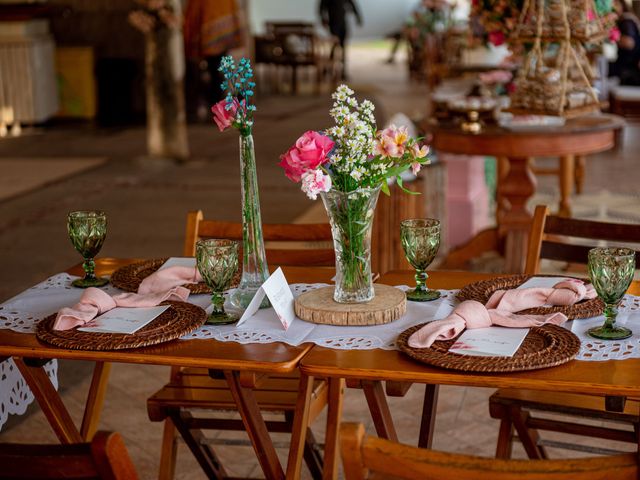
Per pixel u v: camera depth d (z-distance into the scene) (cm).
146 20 861
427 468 138
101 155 940
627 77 916
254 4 2323
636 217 628
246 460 316
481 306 215
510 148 458
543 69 426
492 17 433
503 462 137
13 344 214
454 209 575
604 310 221
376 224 448
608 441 323
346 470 143
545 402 249
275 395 254
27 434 339
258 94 1348
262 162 866
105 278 267
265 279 238
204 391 262
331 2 1473
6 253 583
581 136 459
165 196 746
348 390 372
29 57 1085
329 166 218
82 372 398
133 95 1196
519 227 502
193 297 248
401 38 1772
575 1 410
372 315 220
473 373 188
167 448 274
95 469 147
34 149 982
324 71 1509
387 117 1066
